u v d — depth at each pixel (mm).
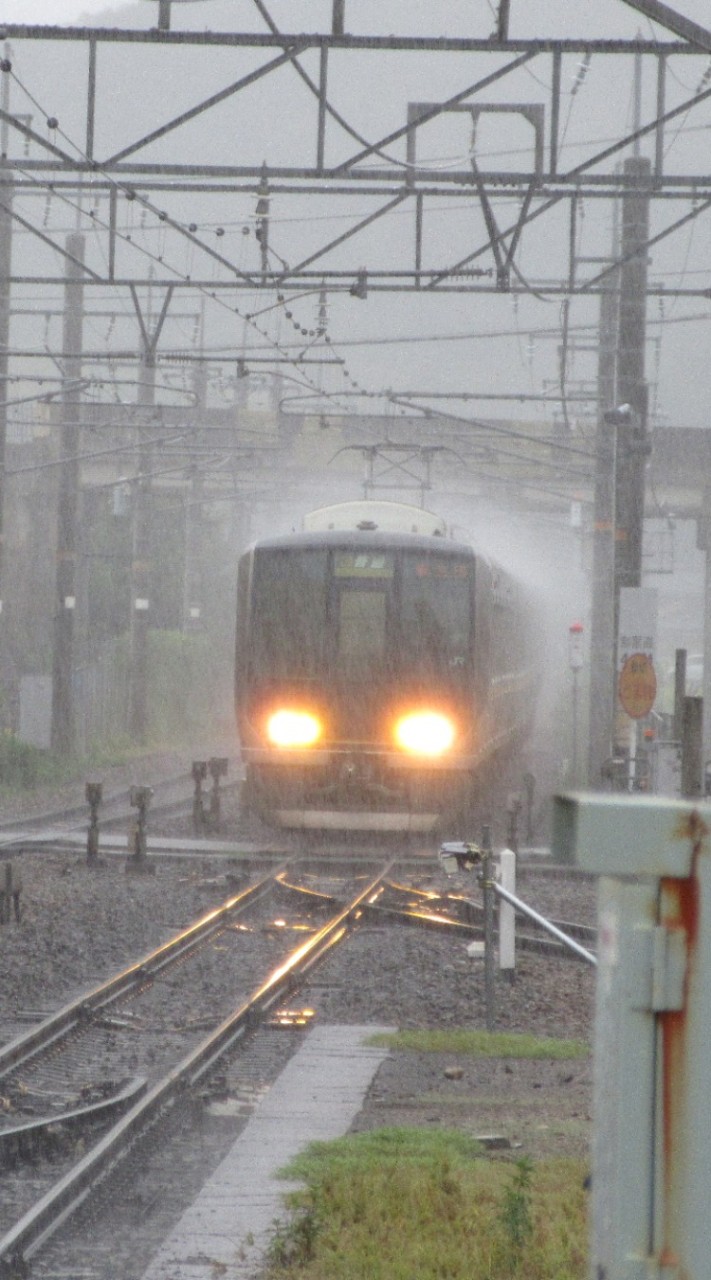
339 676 90312
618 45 56469
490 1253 26203
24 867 81062
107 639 186875
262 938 64375
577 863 9492
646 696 84750
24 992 51188
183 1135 35656
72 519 133000
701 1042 9562
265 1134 35281
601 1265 9852
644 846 9523
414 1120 37062
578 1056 45312
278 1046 45688
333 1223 27969
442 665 90500
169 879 79250
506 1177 31297
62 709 133875
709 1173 9492
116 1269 26297
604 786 87000
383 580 90750
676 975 9562
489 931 48500
